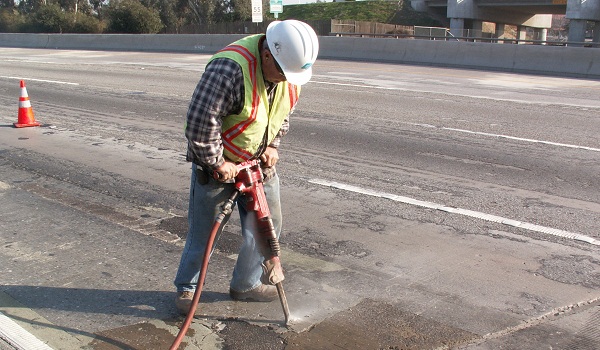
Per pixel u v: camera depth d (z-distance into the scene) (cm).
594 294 405
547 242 495
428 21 5241
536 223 539
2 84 1536
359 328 358
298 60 294
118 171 716
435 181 668
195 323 362
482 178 680
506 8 4825
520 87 1509
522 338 349
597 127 969
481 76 1794
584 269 445
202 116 296
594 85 1611
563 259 462
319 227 528
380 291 407
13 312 373
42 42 3450
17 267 439
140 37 3100
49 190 641
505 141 862
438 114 1081
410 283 420
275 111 320
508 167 726
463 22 4653
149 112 1123
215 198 339
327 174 695
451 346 340
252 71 298
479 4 4628
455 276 431
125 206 589
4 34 3619
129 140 887
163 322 364
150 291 404
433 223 538
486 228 526
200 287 324
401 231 520
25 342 338
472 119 1033
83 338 345
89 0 5747
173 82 1564
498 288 413
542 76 1886
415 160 759
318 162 748
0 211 567
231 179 329
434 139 873
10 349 332
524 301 395
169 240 497
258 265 376
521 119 1035
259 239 341
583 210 575
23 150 822
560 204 592
